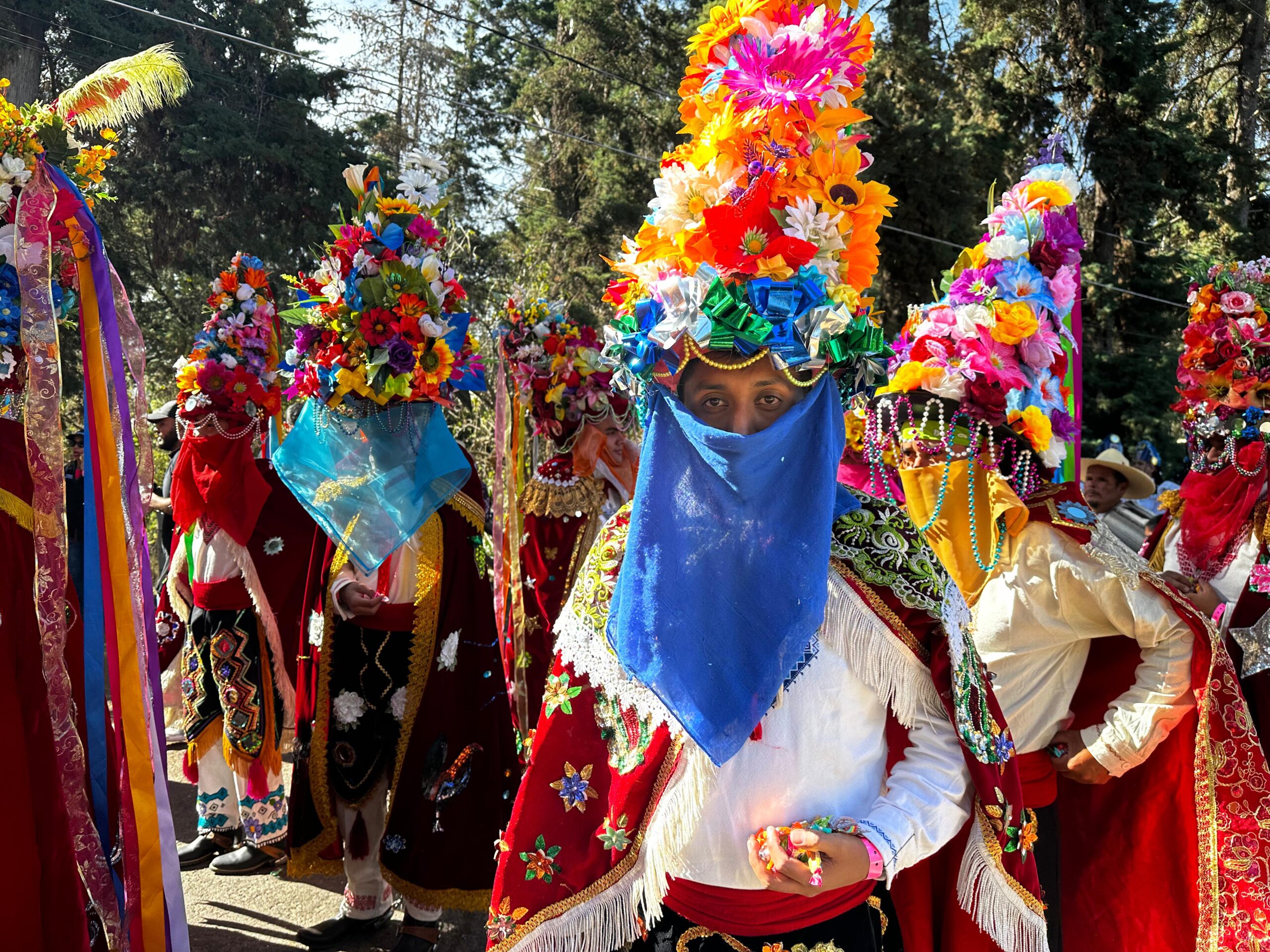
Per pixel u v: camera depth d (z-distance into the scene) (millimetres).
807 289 1678
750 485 1651
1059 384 2547
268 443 4887
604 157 20156
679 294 1655
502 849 1889
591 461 5180
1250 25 22703
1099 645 2791
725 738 1606
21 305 2588
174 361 17375
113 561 2639
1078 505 2613
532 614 5086
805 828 1614
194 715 4457
